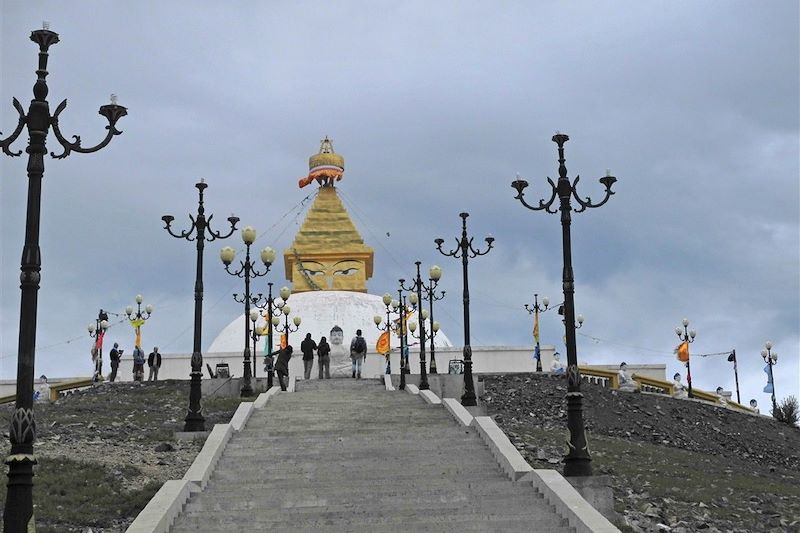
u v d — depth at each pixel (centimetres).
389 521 2141
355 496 2336
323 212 8756
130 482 2633
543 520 2130
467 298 4256
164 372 6831
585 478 2525
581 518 2055
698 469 3597
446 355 7000
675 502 2838
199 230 3466
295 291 8519
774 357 6375
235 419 3192
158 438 3300
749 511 2862
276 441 2955
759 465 4262
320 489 2389
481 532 2058
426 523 2103
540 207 2750
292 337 7581
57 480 2559
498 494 2353
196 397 3381
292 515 2173
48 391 5675
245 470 2589
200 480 2395
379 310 7956
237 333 7925
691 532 2483
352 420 3378
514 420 4309
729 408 5359
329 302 7894
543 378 5372
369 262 8706
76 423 3566
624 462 3453
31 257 1797
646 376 6644
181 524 2127
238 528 2089
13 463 1733
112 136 1952
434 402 3725
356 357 5316
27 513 1723
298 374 6625
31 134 1841
